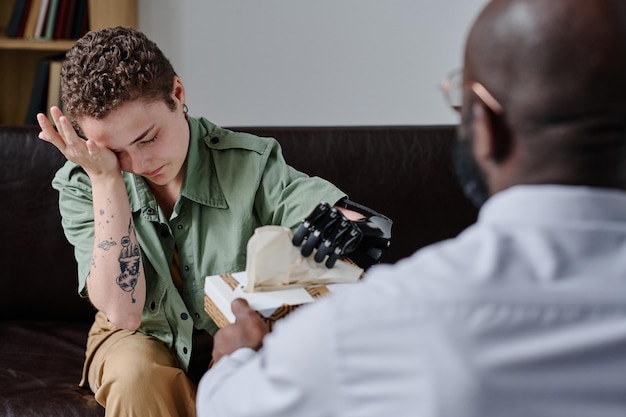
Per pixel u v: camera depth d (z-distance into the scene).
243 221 1.62
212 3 2.95
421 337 0.68
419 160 2.11
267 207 1.64
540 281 0.69
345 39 3.00
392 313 0.69
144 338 1.65
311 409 0.73
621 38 0.69
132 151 1.50
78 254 1.66
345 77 3.04
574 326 0.67
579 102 0.69
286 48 3.01
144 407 1.53
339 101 3.07
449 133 2.12
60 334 2.02
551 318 0.67
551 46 0.69
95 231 1.55
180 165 1.56
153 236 1.63
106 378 1.58
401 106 3.07
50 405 1.68
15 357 1.89
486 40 0.73
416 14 2.97
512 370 0.66
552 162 0.72
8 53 2.99
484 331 0.67
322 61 3.02
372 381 0.70
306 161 2.08
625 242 0.70
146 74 1.45
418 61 3.02
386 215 2.10
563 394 0.66
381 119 3.09
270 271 1.33
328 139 2.10
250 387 0.78
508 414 0.66
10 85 3.02
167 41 2.99
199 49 3.00
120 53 1.44
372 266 1.46
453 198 2.11
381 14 2.97
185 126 1.56
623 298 0.67
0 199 2.05
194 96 3.06
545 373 0.66
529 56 0.70
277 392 0.74
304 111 3.08
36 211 2.06
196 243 1.63
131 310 1.57
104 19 2.78
